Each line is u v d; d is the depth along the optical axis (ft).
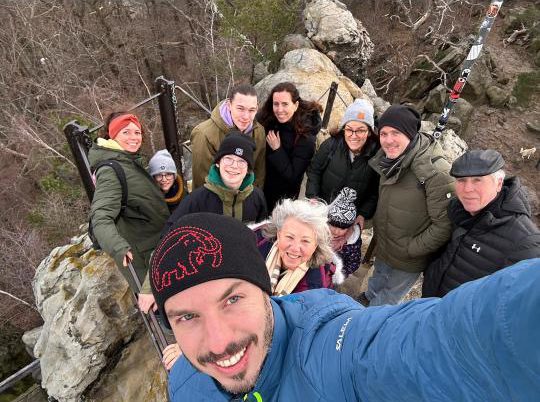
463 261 7.75
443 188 8.17
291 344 2.98
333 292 3.45
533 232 6.85
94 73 58.90
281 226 6.59
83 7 59.52
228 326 2.52
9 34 54.29
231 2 46.37
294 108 11.07
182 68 63.31
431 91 49.62
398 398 2.27
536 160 49.55
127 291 12.02
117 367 11.62
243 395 2.98
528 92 54.08
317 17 35.29
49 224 43.73
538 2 60.75
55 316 12.10
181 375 3.70
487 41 59.52
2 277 44.65
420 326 2.24
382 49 57.21
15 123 49.62
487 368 1.78
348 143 10.11
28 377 35.60
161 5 60.49
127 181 9.08
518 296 1.65
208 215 2.85
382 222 9.86
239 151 7.79
